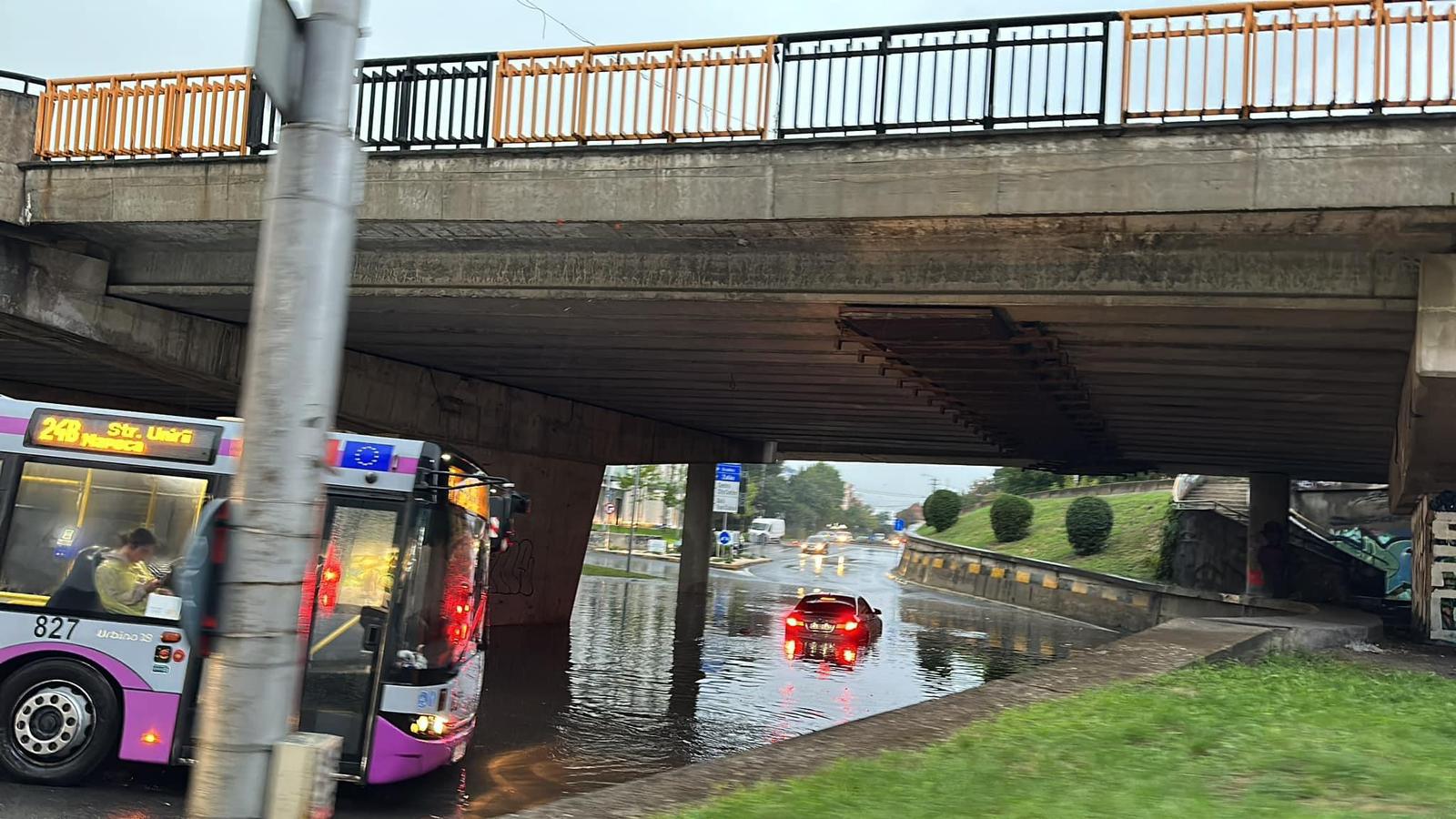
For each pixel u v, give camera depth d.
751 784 6.51
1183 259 12.79
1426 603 20.94
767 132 13.47
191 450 9.34
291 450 3.73
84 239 17.19
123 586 9.15
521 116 14.46
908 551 70.94
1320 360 16.09
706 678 19.27
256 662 3.60
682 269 14.87
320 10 3.91
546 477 28.23
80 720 9.03
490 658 20.27
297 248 3.81
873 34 13.21
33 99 16.67
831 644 26.19
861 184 12.96
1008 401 21.14
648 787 6.47
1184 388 19.33
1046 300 13.28
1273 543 35.59
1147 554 44.34
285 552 3.68
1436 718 8.99
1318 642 17.30
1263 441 26.61
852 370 20.28
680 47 13.88
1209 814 5.39
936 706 9.14
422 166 14.78
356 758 8.93
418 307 16.89
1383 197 11.18
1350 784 6.14
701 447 35.00
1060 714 8.41
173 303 18.19
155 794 8.90
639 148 13.85
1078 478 77.25
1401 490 18.62
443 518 9.51
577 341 19.38
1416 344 12.20
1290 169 11.46
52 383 29.88
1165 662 11.84
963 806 5.68
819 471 191.25
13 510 9.27
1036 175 12.30
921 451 38.16
